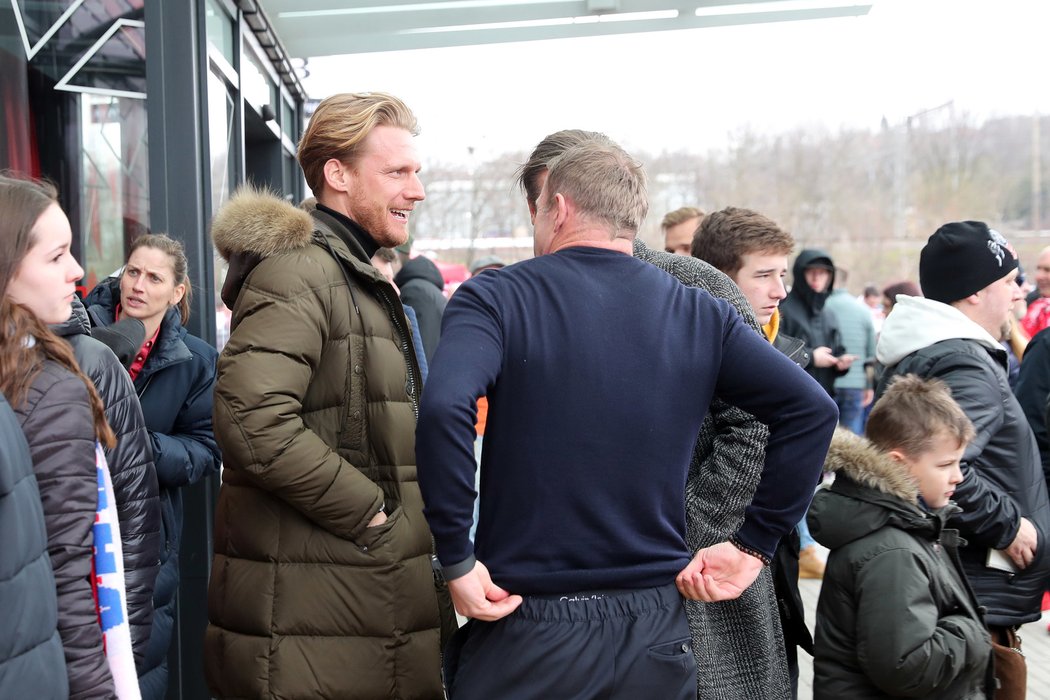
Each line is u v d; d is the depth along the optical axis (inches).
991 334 129.4
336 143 95.6
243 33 191.9
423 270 232.2
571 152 78.2
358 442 90.7
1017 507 114.3
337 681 86.3
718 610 87.0
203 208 143.1
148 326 124.0
